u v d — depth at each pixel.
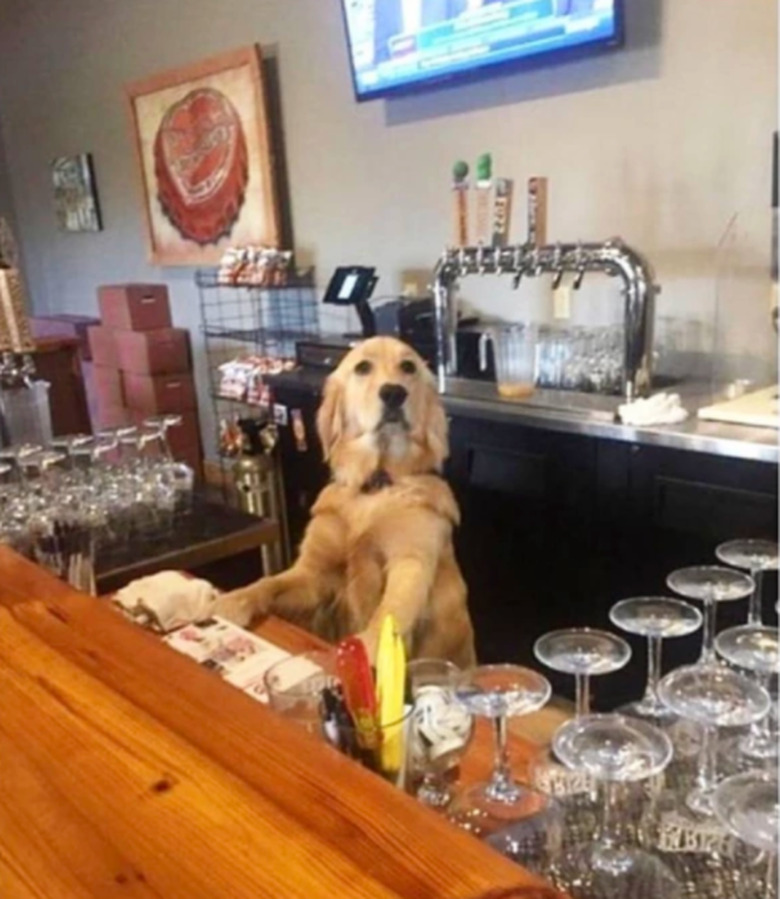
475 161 3.40
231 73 4.33
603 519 2.44
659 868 0.85
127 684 0.69
